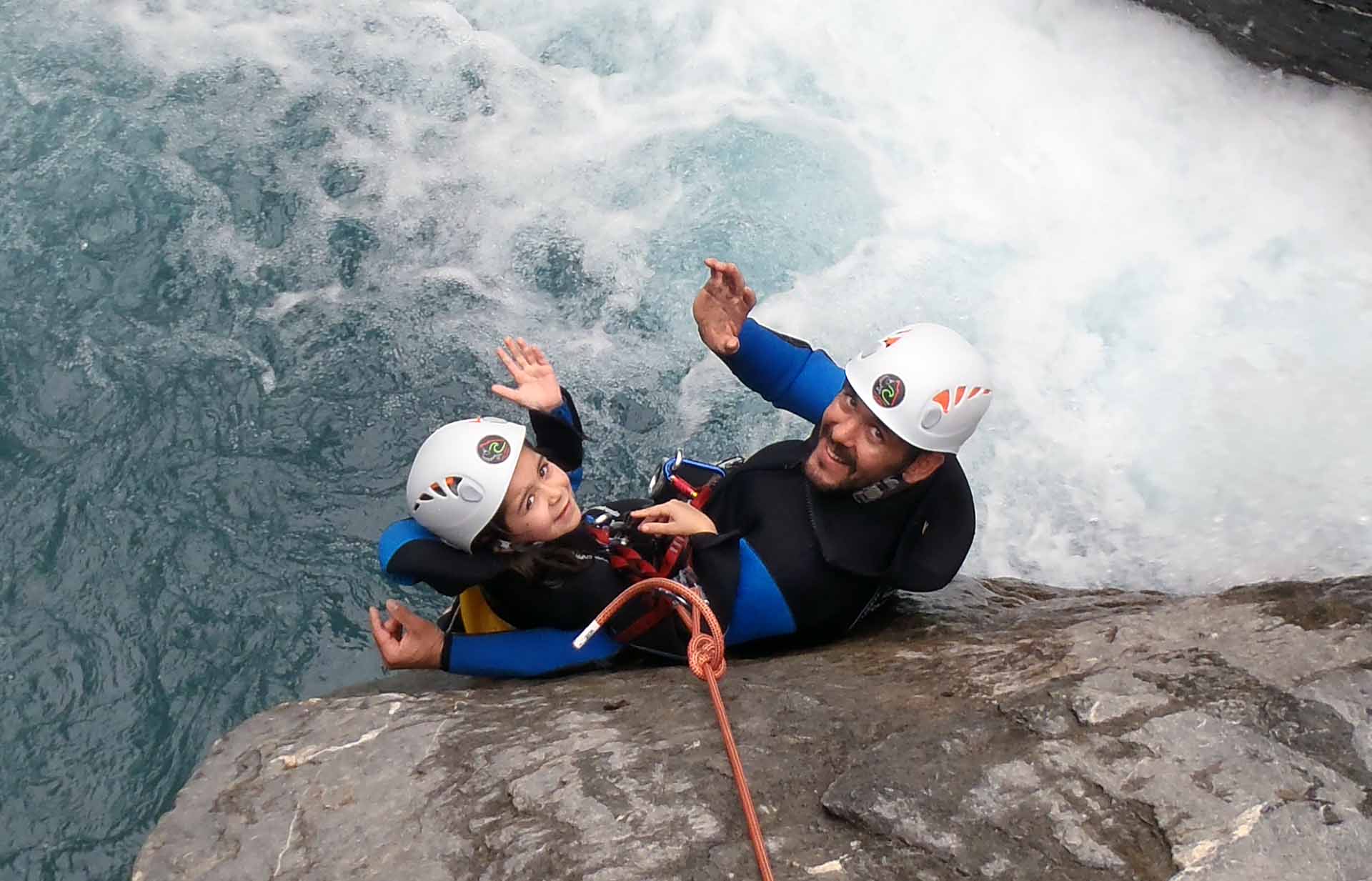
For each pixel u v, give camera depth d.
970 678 3.07
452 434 3.38
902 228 5.66
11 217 5.48
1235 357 5.14
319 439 4.78
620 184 5.84
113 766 3.91
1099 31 6.36
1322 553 4.42
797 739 2.90
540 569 3.46
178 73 6.25
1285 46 6.04
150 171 5.73
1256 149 5.92
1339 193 5.72
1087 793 2.58
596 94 6.27
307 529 4.51
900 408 3.38
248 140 5.95
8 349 4.98
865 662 3.39
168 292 5.26
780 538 3.63
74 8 6.55
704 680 3.30
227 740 3.14
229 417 4.83
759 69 6.32
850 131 6.06
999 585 4.31
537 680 3.62
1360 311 5.26
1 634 4.19
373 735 3.08
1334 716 2.66
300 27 6.56
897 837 2.55
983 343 5.26
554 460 3.73
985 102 6.18
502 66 6.38
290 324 5.18
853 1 6.53
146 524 4.48
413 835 2.74
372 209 5.69
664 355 5.18
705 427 4.95
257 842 2.81
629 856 2.58
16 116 5.94
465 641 3.59
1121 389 5.09
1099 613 3.88
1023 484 4.84
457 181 5.84
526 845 2.65
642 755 2.88
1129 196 5.78
